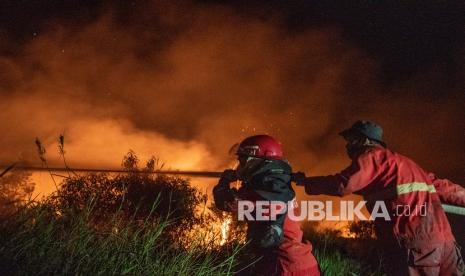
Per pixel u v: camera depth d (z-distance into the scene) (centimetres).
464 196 507
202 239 498
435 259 480
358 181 476
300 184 480
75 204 476
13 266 337
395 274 485
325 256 609
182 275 415
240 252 498
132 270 391
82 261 374
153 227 465
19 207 393
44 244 366
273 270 438
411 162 496
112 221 443
